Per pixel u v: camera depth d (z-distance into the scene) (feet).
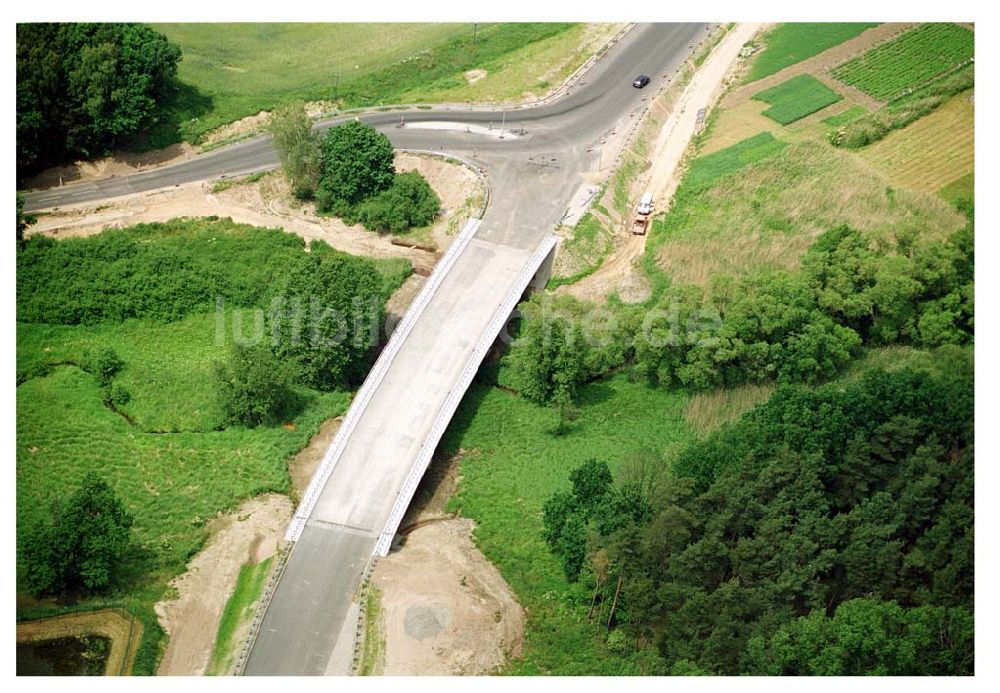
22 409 590.55
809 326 601.21
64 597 506.48
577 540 513.45
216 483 562.25
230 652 492.95
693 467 539.70
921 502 526.16
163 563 525.75
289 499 560.61
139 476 563.07
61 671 484.33
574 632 502.38
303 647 492.13
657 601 494.59
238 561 528.63
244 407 590.14
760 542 505.25
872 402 552.82
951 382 571.69
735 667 487.61
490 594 513.04
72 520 501.15
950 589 511.81
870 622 483.51
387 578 517.14
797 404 560.61
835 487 542.98
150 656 488.44
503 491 567.59
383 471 563.07
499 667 489.26
